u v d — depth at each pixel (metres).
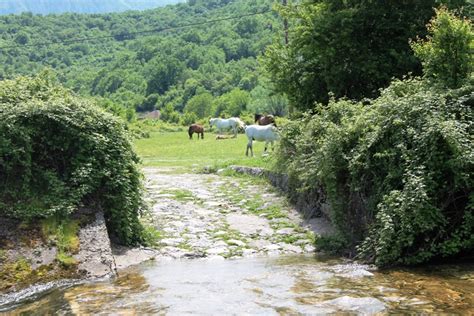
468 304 6.54
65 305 6.98
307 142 12.84
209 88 135.00
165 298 7.13
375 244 8.97
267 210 13.34
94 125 10.24
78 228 9.29
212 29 159.75
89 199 9.96
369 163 9.72
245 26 153.88
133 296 7.29
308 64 18.50
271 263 9.23
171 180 19.05
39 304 7.16
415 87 10.58
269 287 7.54
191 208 13.73
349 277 7.98
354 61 17.02
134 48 170.50
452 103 9.40
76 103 10.32
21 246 8.58
